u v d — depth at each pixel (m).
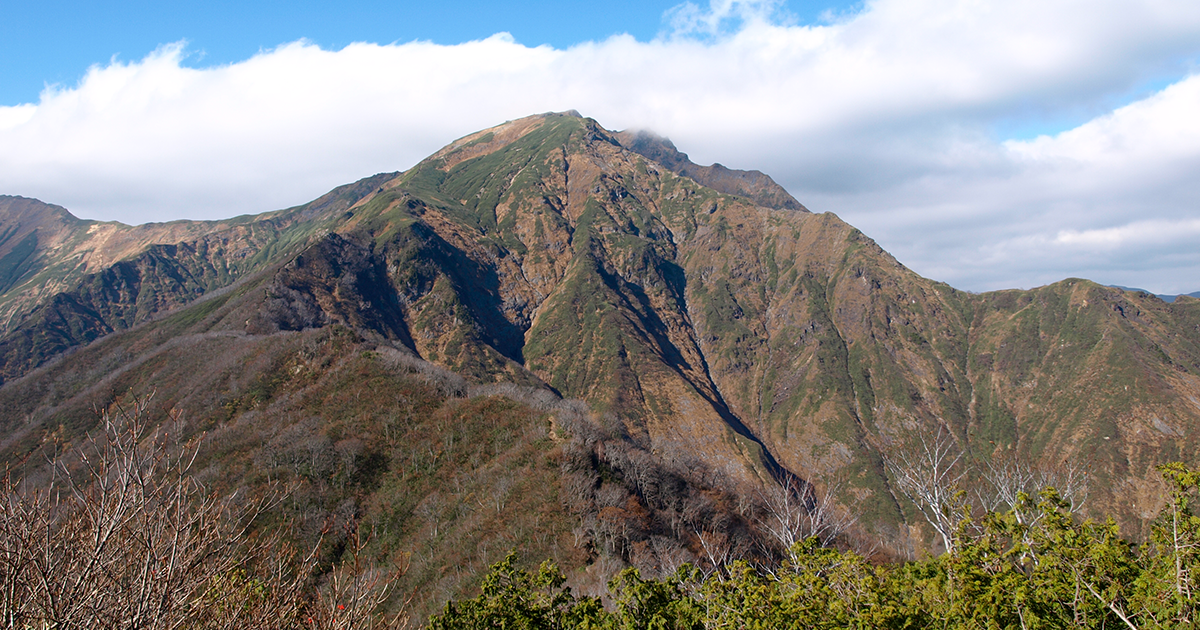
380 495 65.25
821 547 21.03
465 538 56.91
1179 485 15.93
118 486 11.33
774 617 17.36
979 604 16.33
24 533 10.43
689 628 20.00
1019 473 29.03
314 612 14.12
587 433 72.06
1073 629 15.67
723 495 70.12
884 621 16.41
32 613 10.38
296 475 65.94
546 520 57.19
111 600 10.81
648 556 49.94
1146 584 15.32
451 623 22.92
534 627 22.02
